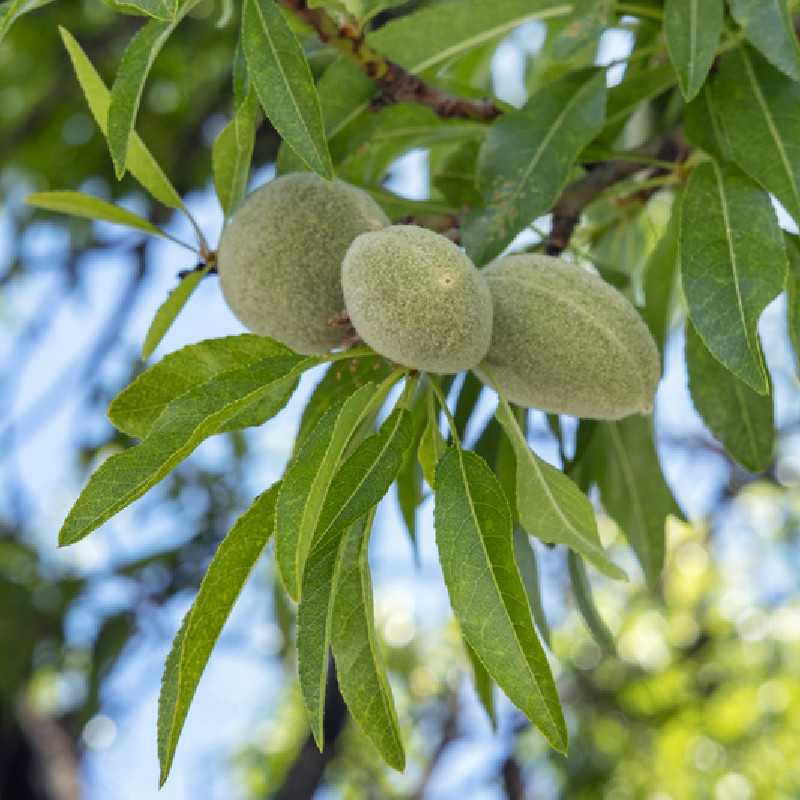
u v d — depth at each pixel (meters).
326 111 0.50
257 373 0.43
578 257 0.56
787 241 0.48
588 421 0.53
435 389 0.44
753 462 0.50
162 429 0.42
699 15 0.45
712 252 0.44
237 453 1.00
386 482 0.42
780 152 0.45
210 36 0.94
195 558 0.97
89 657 0.99
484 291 0.43
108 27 1.00
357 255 0.43
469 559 0.41
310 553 0.42
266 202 0.45
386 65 0.49
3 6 0.45
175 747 0.40
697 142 0.47
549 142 0.47
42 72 1.03
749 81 0.47
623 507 0.55
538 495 0.43
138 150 0.46
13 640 0.98
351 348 0.46
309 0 0.46
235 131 0.46
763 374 0.43
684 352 0.51
